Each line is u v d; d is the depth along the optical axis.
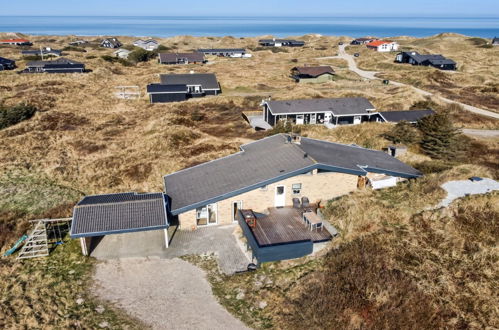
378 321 16.28
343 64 106.00
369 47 129.38
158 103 63.31
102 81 76.50
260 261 20.36
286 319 17.00
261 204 25.33
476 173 27.62
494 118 53.75
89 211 22.72
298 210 25.12
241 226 23.53
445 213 22.45
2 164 37.03
